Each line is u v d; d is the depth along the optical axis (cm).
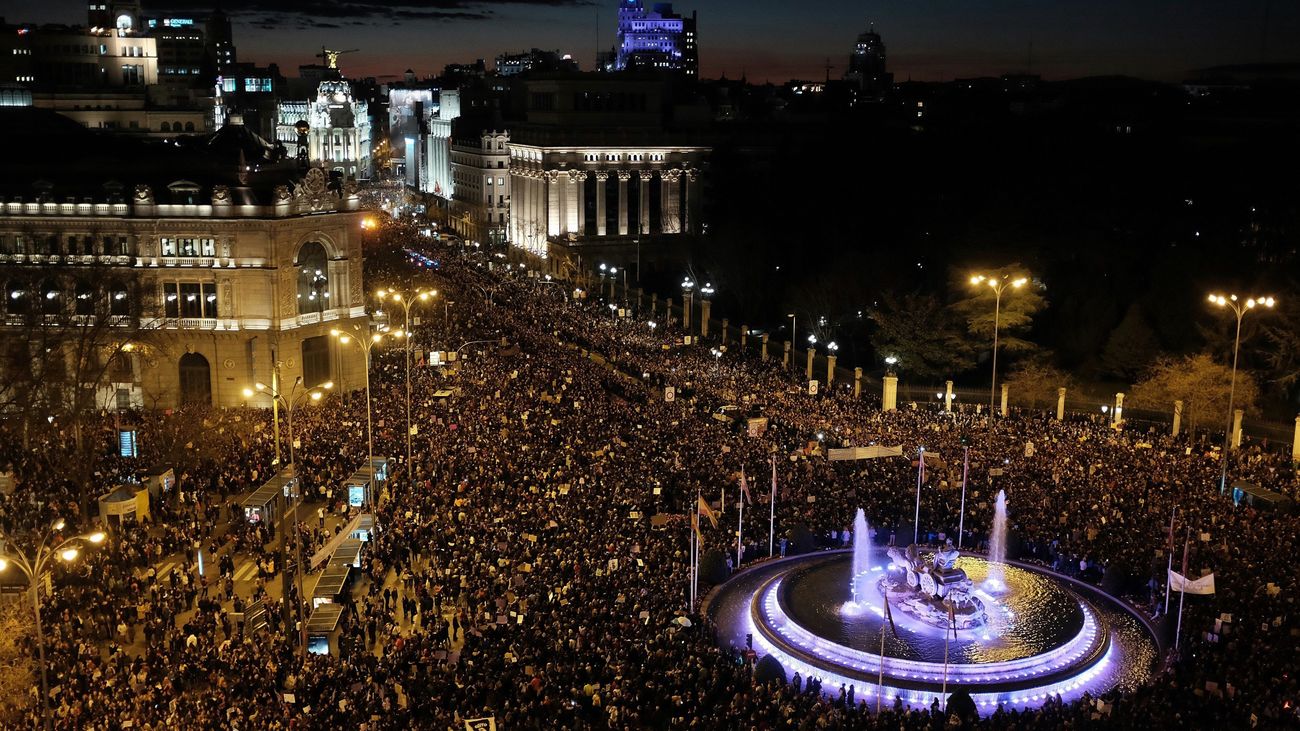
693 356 11569
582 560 5791
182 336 10281
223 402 10362
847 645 5406
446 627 5294
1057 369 10975
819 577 6219
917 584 5841
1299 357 9950
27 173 10644
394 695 4641
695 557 5878
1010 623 5647
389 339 12000
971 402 10769
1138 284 11906
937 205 15000
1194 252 11456
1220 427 8931
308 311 10688
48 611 5388
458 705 4391
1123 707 4406
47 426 8044
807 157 17800
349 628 5434
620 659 4806
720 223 17538
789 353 12769
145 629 5309
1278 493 6875
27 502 6931
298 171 11325
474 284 16425
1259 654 4703
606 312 14475
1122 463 7469
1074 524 6506
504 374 10350
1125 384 11100
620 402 9519
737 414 9088
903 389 11088
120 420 8550
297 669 4838
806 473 7425
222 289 10194
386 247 19312
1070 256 12431
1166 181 14425
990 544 6550
